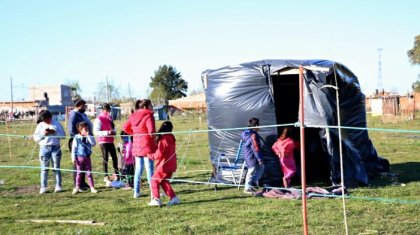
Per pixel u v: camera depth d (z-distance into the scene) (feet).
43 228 23.82
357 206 26.48
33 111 205.46
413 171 40.32
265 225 23.02
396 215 24.41
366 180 33.55
